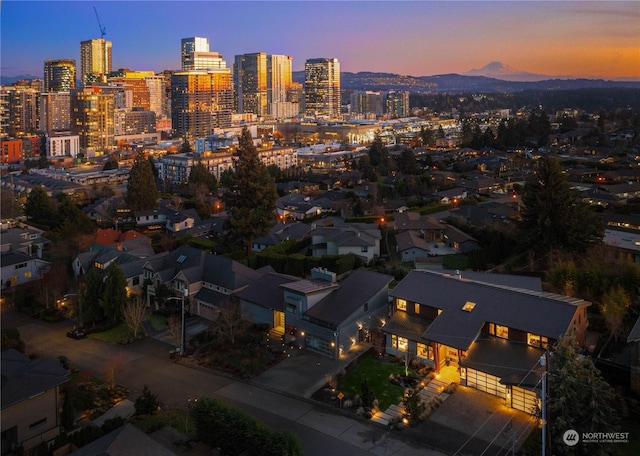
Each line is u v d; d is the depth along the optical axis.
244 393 43.41
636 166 148.88
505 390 39.75
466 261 73.50
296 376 45.41
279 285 55.62
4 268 71.06
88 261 72.75
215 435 35.38
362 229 82.94
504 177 150.75
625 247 69.50
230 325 51.50
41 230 101.88
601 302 52.19
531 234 69.50
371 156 188.25
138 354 51.88
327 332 48.41
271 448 33.00
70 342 55.44
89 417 40.81
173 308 61.41
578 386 33.34
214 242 89.50
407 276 52.19
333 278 55.03
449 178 143.38
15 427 35.84
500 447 34.59
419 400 38.62
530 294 45.41
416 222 87.62
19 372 37.91
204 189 138.38
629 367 39.69
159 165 188.00
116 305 58.47
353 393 42.12
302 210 111.06
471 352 42.38
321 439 36.72
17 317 62.75
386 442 36.09
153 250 85.94
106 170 199.62
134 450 30.19
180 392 44.25
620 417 36.31
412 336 45.91
